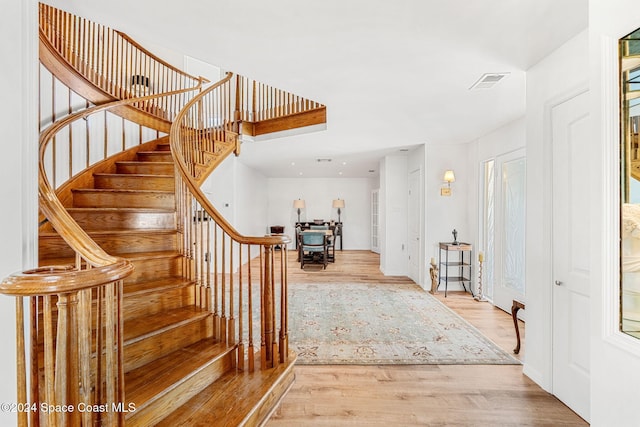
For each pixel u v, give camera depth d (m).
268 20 1.86
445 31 1.99
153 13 1.78
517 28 1.97
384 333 3.51
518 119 3.97
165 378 1.80
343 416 2.08
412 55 2.31
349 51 2.25
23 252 1.19
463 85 2.88
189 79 5.82
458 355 2.97
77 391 0.98
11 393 1.16
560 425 2.00
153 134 4.63
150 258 2.51
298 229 10.12
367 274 6.76
